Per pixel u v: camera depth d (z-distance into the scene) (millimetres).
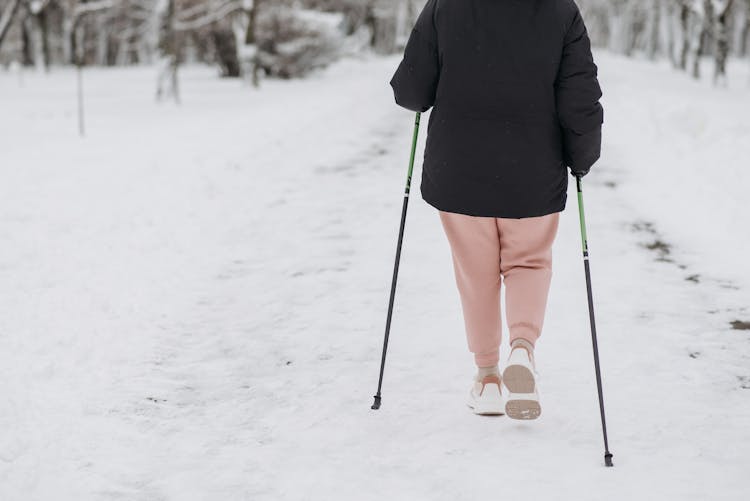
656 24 59000
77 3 45062
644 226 7227
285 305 5238
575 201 8195
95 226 7082
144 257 6242
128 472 3170
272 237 6926
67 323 4781
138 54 61125
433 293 5449
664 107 15672
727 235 6723
